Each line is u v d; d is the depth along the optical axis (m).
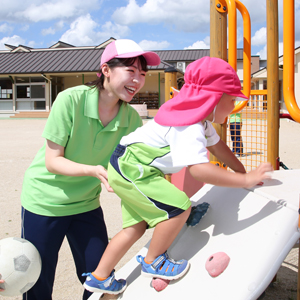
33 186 1.99
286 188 1.68
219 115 1.67
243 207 1.66
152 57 1.87
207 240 1.68
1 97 28.72
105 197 5.21
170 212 1.58
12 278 1.80
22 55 30.78
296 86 21.78
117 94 1.88
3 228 3.77
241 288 1.28
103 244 2.05
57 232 1.99
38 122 21.62
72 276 2.83
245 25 2.60
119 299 1.75
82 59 28.94
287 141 11.30
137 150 1.66
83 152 1.97
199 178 1.48
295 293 2.39
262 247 1.34
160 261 1.59
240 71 26.58
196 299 1.40
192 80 1.63
